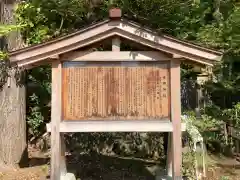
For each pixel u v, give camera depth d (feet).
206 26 17.20
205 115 21.48
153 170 14.88
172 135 10.94
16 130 14.99
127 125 10.92
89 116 11.02
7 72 14.80
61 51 10.88
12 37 14.98
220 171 15.46
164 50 10.87
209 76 21.89
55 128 10.94
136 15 15.07
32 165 15.55
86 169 14.71
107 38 11.03
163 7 14.82
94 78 11.11
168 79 11.11
